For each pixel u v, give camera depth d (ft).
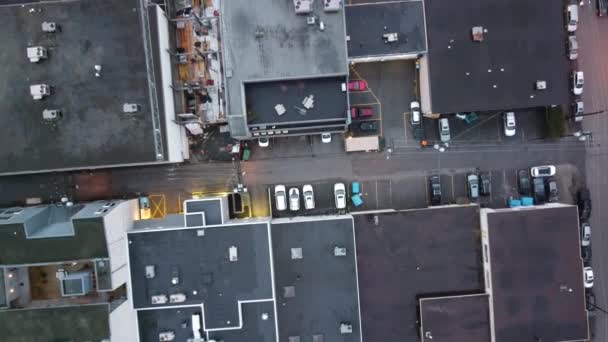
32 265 143.54
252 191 169.99
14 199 168.55
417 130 168.04
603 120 169.58
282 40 147.13
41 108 147.95
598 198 168.86
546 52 155.63
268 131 154.71
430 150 169.89
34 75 147.54
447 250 159.22
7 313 144.36
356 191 168.66
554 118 165.17
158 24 148.15
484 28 154.92
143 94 147.43
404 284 159.33
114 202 155.22
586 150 169.89
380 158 169.99
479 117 169.78
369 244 158.61
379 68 169.17
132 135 148.05
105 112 147.74
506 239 154.20
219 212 153.17
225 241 151.53
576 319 155.74
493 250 153.89
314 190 170.09
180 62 161.89
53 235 142.20
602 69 168.25
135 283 152.66
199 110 166.20
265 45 147.33
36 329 144.15
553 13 155.33
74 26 146.92
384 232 158.61
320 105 150.20
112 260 143.84
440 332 156.76
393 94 169.27
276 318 153.28
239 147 167.02
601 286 169.78
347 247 153.89
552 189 168.04
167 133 149.48
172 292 152.25
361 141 165.48
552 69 155.84
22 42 146.92
